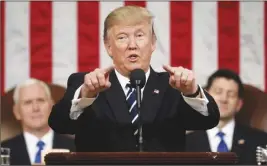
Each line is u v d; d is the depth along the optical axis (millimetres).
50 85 15008
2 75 14977
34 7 15227
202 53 15195
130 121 8266
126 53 8383
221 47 15242
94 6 15195
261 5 15273
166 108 8375
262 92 14961
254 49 15242
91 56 15141
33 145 14703
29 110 14828
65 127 8164
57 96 14992
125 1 15195
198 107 8062
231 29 15273
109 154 6879
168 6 15211
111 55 8586
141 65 8422
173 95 8422
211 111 8109
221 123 14641
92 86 7645
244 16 15273
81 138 8266
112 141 8234
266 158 9156
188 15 15258
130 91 8461
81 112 8047
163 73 8680
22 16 15195
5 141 14711
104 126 8258
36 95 14883
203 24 15242
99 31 15172
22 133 14773
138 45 8383
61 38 15195
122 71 8500
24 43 15180
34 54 15156
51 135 14758
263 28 15273
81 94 8008
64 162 6965
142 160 6875
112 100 8375
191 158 6895
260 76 15141
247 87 14953
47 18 15211
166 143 8273
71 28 15211
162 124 8297
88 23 15211
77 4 15227
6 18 15172
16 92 14906
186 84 7805
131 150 8195
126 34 8398
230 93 14789
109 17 8539
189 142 14414
